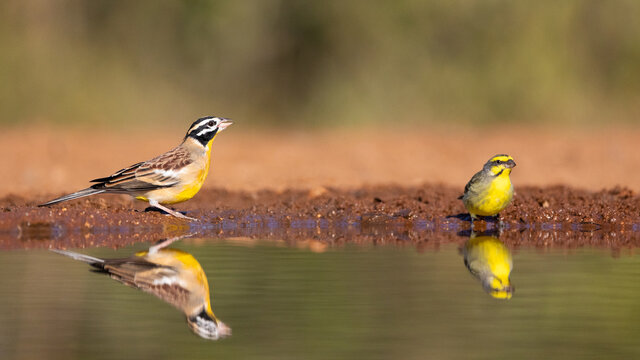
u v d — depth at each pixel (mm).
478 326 8172
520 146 25938
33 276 10133
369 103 35969
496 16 35219
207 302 8977
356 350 7504
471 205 14141
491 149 25344
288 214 15055
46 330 8023
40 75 35875
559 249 12266
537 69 35000
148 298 9195
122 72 37719
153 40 38844
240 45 38562
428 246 12523
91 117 35656
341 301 8977
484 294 9344
